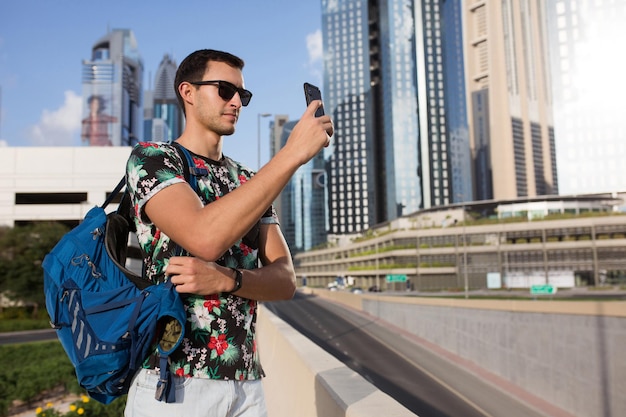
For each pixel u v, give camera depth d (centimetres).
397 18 17550
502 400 1856
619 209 7344
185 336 133
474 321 2533
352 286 11588
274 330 600
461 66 17625
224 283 133
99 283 129
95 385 126
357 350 3080
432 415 1705
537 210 8300
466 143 17112
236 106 154
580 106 14900
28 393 1208
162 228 127
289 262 167
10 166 5512
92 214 140
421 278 8475
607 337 1416
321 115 132
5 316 3956
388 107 17388
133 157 138
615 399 1373
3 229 4016
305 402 294
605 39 14675
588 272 7131
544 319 1800
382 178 18038
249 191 118
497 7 17525
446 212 9381
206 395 133
